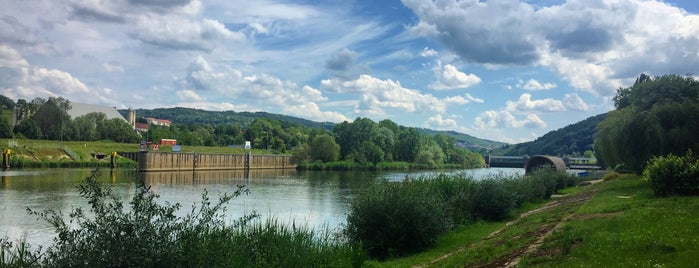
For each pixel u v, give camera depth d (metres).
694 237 14.24
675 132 39.97
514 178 46.19
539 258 15.34
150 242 11.21
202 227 12.57
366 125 191.75
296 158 180.12
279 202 59.38
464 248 22.67
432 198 26.39
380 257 24.41
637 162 42.56
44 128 161.38
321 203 58.50
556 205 39.59
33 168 119.56
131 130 194.38
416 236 24.67
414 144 199.00
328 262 19.67
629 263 12.49
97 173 12.28
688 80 48.03
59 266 10.98
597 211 25.62
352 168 173.00
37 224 38.50
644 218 19.06
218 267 12.18
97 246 10.93
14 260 13.63
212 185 90.00
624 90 64.25
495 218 35.50
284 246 19.38
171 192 74.06
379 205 24.78
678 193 29.27
